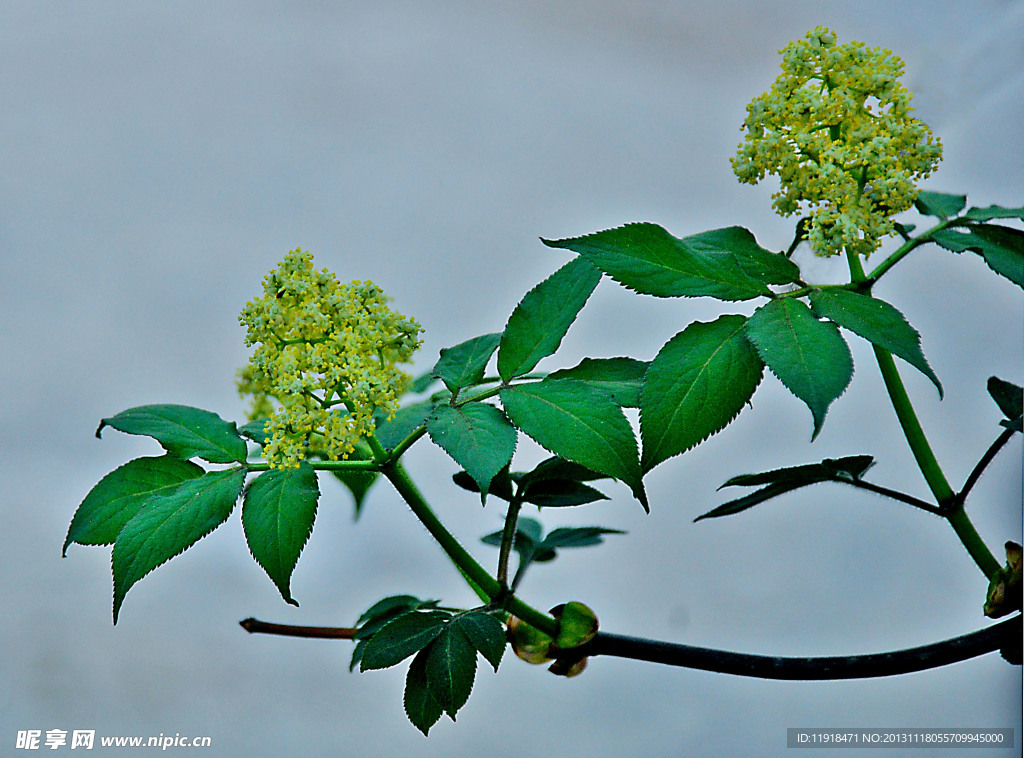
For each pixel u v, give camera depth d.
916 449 1.36
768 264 1.35
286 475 1.33
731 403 1.31
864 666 1.34
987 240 1.34
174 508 1.33
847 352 1.30
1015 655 1.34
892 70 1.34
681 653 1.36
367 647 1.35
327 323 1.34
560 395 1.33
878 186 1.33
